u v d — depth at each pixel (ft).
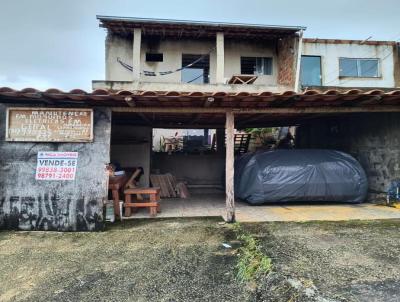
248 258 12.77
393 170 24.22
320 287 10.16
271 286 10.35
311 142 37.42
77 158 18.16
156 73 37.32
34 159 17.99
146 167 30.40
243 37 38.19
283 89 36.11
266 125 37.70
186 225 18.86
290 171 25.23
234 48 38.86
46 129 18.03
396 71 45.01
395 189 23.98
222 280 10.93
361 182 25.58
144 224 19.21
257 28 35.53
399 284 10.32
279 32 36.65
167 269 11.96
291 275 11.10
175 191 32.35
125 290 10.24
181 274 11.48
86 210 17.89
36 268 12.16
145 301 9.50
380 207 24.09
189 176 39.37
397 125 23.76
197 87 34.71
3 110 18.01
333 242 15.02
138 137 30.53
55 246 14.90
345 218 20.31
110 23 34.01
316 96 17.12
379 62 44.80
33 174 17.92
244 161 28.81
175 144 54.65
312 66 43.42
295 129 42.34
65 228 17.76
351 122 29.32
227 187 19.74
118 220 20.31
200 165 39.65
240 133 47.19
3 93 15.72
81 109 18.28
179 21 34.27
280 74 38.63
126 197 21.63
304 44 43.16
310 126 37.60
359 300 9.27
